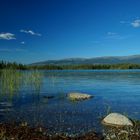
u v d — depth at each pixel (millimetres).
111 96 29328
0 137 12195
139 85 45188
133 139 12711
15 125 15180
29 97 27266
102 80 59812
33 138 12578
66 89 37344
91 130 14477
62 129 14648
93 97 28391
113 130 14469
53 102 24203
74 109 20578
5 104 22750
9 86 30844
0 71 44625
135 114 18594
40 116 17875
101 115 18281
